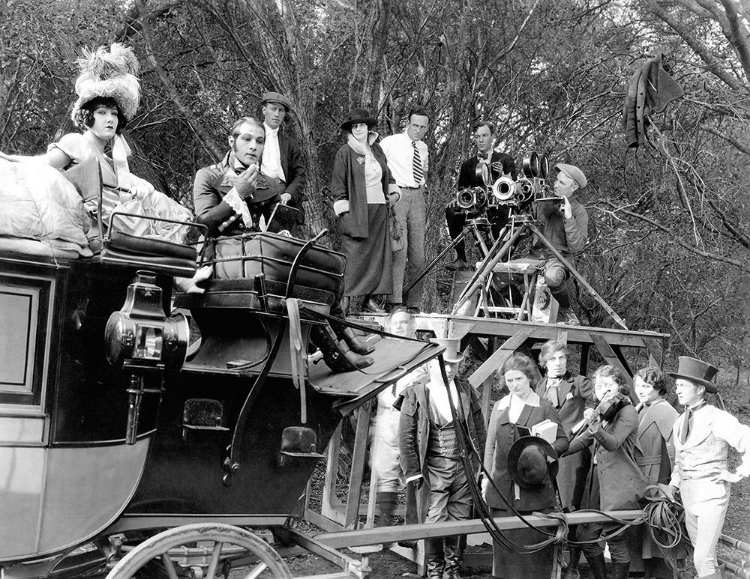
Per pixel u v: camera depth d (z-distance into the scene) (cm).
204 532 405
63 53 864
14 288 375
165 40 1041
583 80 1220
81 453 385
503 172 963
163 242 402
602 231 1262
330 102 1061
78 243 392
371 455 750
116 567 386
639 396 682
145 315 392
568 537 646
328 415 468
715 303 1305
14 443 369
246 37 1010
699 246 1228
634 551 658
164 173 1068
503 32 1129
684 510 617
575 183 922
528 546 571
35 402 376
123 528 408
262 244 445
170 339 390
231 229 532
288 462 450
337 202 848
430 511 623
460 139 1088
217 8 975
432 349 502
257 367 447
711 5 1110
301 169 788
